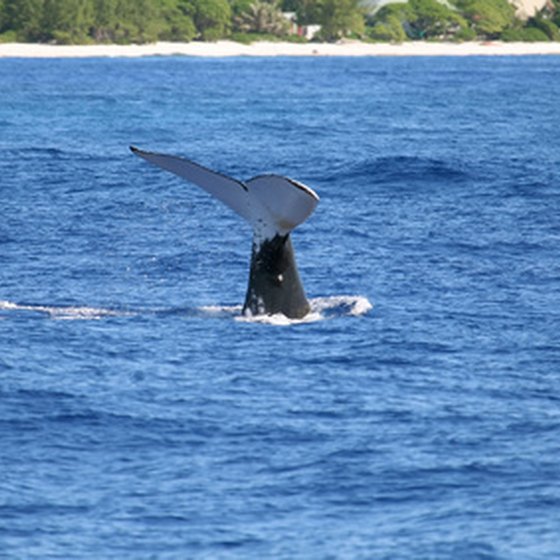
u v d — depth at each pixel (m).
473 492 38.47
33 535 35.53
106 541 35.19
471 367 52.06
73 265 77.31
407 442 42.69
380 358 53.06
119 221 97.06
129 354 53.56
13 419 45.12
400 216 98.50
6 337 56.34
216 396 47.75
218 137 178.50
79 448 42.41
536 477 39.56
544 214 99.81
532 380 50.28
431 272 74.25
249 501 37.88
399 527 35.94
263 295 59.31
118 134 182.00
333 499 38.00
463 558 33.88
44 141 167.50
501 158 143.00
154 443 42.84
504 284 70.62
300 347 54.59
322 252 81.06
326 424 44.53
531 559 33.69
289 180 54.72
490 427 44.31
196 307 63.53
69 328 58.19
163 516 36.81
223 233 91.56
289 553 34.28
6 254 81.12
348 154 150.12
